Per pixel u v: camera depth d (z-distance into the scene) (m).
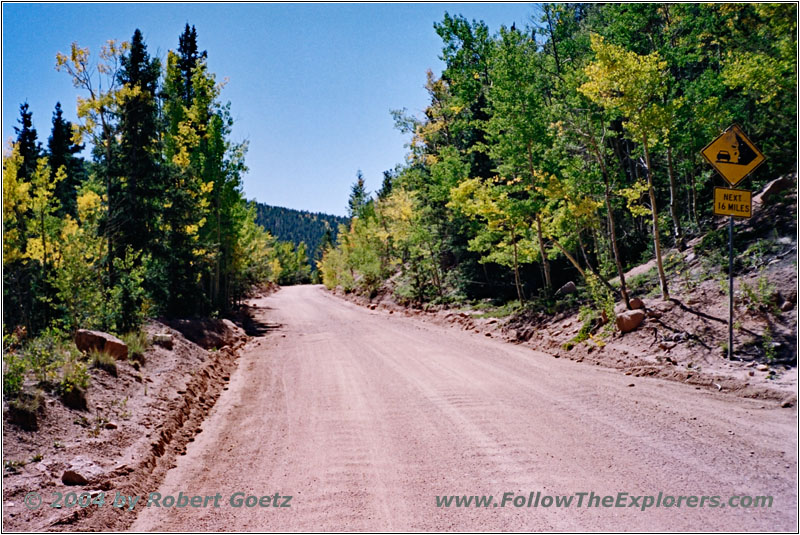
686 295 12.45
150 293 16.92
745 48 17.06
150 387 8.97
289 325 27.33
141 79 19.83
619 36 18.86
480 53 26.72
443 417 8.14
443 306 27.28
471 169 25.53
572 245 18.27
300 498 5.31
